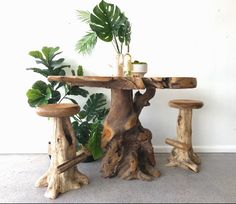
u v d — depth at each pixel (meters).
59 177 1.53
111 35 1.79
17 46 2.25
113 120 1.75
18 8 2.21
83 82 1.54
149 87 1.58
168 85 1.52
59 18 2.25
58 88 2.16
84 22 2.24
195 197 1.47
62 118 1.58
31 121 2.32
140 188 1.59
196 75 2.35
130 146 1.80
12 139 2.32
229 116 2.38
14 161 2.11
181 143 1.96
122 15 1.81
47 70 2.04
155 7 2.26
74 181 1.61
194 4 2.27
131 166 1.73
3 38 2.23
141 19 2.27
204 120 2.39
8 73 2.26
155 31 2.29
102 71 2.32
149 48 2.30
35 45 2.26
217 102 2.38
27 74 2.28
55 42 2.28
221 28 2.30
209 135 2.39
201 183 1.67
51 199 1.45
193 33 2.30
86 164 2.05
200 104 1.98
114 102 1.76
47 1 2.23
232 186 1.63
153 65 2.32
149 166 1.83
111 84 1.58
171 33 2.29
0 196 1.48
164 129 2.38
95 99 2.21
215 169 1.93
